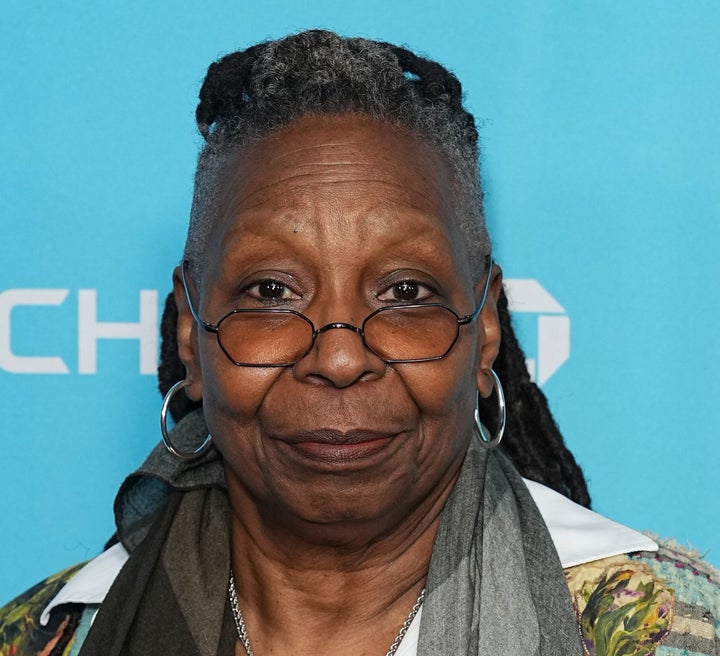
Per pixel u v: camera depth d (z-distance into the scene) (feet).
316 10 8.43
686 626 5.68
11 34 8.54
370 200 5.32
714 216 8.23
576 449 8.31
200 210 5.98
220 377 5.40
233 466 5.59
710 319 8.23
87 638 6.02
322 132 5.58
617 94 8.29
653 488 8.26
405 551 5.87
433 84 6.01
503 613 5.62
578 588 5.90
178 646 5.92
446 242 5.47
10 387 8.63
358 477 5.22
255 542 5.99
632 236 8.29
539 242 8.34
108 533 8.64
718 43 8.20
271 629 5.95
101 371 8.62
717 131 8.21
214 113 6.08
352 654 5.85
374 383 5.18
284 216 5.31
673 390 8.26
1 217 8.57
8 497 8.63
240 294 5.47
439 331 5.34
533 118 8.34
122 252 8.57
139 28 8.50
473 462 6.04
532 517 5.98
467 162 6.10
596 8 8.29
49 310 8.60
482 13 8.34
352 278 5.28
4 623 6.68
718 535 8.23
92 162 8.56
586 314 8.32
